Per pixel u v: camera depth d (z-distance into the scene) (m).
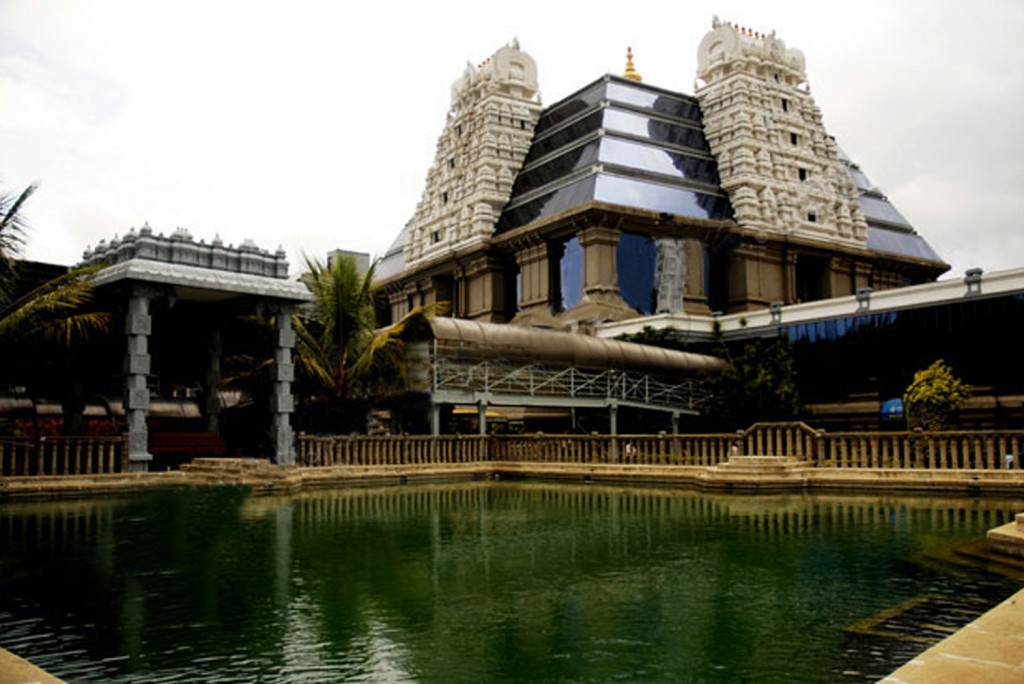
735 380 32.41
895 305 37.62
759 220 54.94
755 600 10.20
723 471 23.31
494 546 14.07
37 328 24.48
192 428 31.42
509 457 30.33
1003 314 34.00
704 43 60.81
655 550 13.58
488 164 58.78
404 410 32.50
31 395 30.11
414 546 14.06
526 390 32.75
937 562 12.22
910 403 31.28
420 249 64.69
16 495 20.80
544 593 10.66
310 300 28.41
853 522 16.52
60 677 7.62
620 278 51.03
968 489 20.75
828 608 9.77
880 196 67.50
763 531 15.52
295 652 8.33
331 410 30.75
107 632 8.97
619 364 36.31
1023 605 8.09
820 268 58.62
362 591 10.80
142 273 24.88
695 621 9.31
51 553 13.34
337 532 15.62
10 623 9.30
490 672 7.75
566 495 22.64
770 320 42.66
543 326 50.88
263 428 30.77
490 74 60.78
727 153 57.00
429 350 31.70
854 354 38.84
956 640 6.97
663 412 37.62
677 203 53.12
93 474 22.59
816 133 60.41
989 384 34.34
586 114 56.91
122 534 15.30
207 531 15.72
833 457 23.27
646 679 7.52
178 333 31.06
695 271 52.81
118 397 32.09
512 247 55.25
